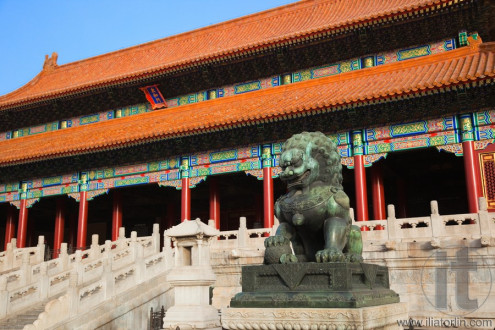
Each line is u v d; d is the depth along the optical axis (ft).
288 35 104.37
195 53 133.18
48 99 133.49
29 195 124.36
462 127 82.38
